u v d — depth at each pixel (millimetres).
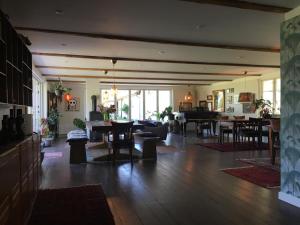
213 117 12672
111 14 3932
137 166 5734
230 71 9688
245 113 11344
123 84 13906
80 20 4156
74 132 7734
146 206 3439
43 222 2988
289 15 3727
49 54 6414
